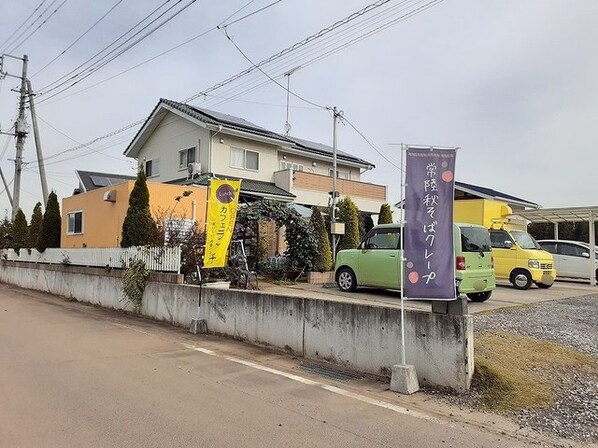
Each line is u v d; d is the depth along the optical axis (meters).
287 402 4.82
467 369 5.03
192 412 4.46
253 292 7.87
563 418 4.38
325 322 6.56
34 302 13.62
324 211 19.73
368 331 5.98
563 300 10.95
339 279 12.00
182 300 9.52
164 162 22.53
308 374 5.95
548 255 13.86
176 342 7.90
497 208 16.69
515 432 4.09
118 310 11.84
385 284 10.96
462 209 16.69
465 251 9.82
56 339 7.95
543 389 4.98
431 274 5.23
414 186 5.41
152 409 4.52
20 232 22.19
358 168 27.02
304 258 14.27
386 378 5.72
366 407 4.69
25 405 4.59
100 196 16.83
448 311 5.23
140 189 13.54
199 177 19.28
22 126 23.17
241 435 3.92
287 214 14.33
